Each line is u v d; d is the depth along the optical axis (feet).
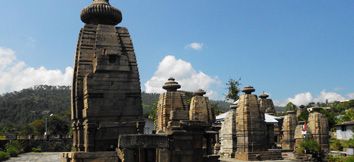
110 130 73.41
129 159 68.08
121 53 77.05
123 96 75.46
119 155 69.92
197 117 133.08
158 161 70.49
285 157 142.92
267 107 189.78
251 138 128.57
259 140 129.49
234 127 142.82
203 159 83.25
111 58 76.07
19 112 608.19
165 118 114.52
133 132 75.00
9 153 200.44
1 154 179.93
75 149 76.59
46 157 198.80
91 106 72.59
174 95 116.67
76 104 75.15
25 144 248.73
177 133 74.13
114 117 74.13
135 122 75.31
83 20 80.12
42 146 254.88
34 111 615.57
